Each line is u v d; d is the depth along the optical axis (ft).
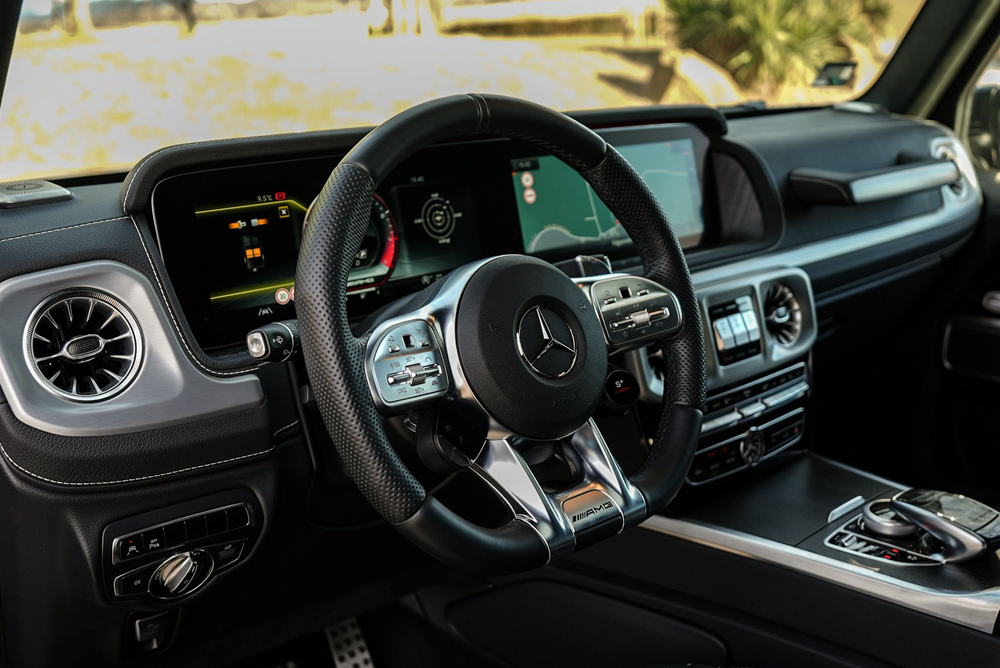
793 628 4.29
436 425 2.90
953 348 7.00
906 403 7.41
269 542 3.97
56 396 3.17
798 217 5.65
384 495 2.70
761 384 5.04
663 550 4.64
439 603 5.24
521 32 25.52
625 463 4.60
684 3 30.45
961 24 7.07
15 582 3.48
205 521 3.49
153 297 3.40
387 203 4.19
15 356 3.12
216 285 3.73
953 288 7.03
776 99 30.63
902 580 3.93
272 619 4.40
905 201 6.32
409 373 2.82
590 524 3.04
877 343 7.07
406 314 2.91
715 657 4.52
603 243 4.99
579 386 2.96
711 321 4.75
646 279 3.50
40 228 3.32
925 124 7.14
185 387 3.40
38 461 3.15
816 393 6.93
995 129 7.34
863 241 5.90
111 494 3.31
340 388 2.67
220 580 3.70
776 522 4.58
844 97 7.88
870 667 4.02
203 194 3.68
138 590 3.45
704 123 5.58
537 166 4.72
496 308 2.88
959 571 3.94
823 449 7.56
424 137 2.99
